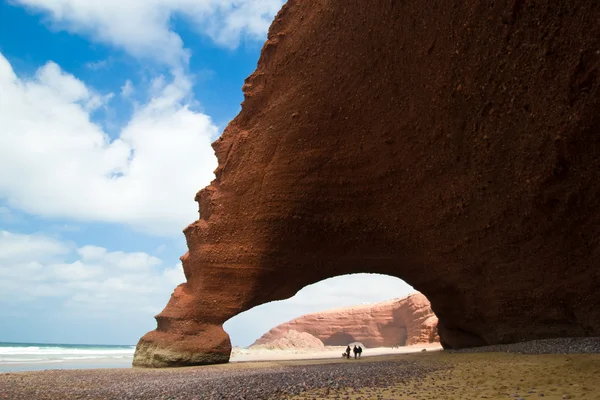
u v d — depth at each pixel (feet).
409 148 60.49
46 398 33.53
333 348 232.12
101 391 37.45
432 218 61.67
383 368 45.93
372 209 67.26
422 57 54.13
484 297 61.21
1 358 144.77
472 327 67.97
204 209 83.92
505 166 50.06
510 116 47.34
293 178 71.05
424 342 199.00
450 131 54.34
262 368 61.05
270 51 77.36
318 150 69.05
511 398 21.68
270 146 74.13
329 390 29.09
